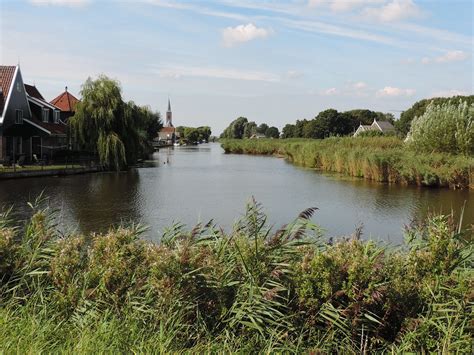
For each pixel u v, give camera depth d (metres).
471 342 4.04
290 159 59.47
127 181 30.52
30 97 42.16
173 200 21.98
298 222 5.73
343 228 15.73
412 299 4.67
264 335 4.47
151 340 4.02
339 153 38.47
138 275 4.80
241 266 4.97
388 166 30.36
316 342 4.47
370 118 127.38
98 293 4.70
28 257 5.53
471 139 29.97
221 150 93.88
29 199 21.39
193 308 4.59
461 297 4.53
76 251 5.30
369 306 4.66
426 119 32.59
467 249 5.18
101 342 3.89
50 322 4.34
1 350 3.66
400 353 4.19
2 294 4.97
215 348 4.13
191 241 5.51
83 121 37.72
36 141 40.66
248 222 5.80
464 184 27.02
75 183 28.52
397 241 13.73
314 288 4.62
